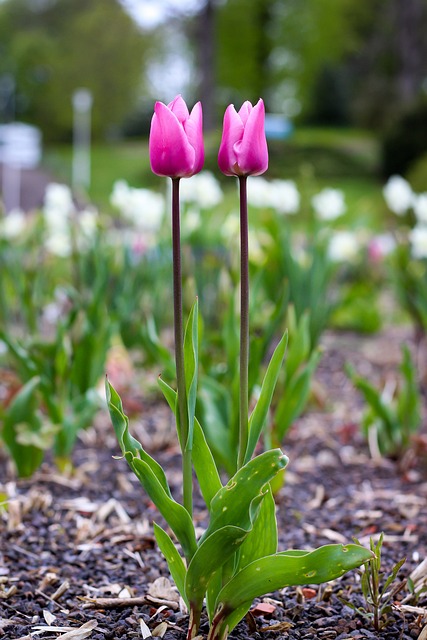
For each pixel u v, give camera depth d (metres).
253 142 1.57
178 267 1.63
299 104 37.91
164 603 2.01
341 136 31.75
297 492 3.04
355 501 2.95
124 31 35.59
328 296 6.03
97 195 21.98
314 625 1.92
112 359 4.18
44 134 37.50
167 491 1.71
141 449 1.70
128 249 4.59
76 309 3.49
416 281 4.73
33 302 4.50
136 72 36.38
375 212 11.98
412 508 2.87
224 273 3.46
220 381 3.41
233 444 2.64
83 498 2.87
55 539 2.50
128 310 4.37
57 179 23.88
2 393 4.25
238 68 31.28
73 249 4.53
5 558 2.34
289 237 4.55
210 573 1.64
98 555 2.39
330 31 30.72
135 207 5.30
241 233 1.66
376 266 7.50
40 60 36.66
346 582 2.18
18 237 5.05
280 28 30.91
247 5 30.19
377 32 35.59
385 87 31.73
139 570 2.28
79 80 35.84
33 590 2.12
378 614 1.95
